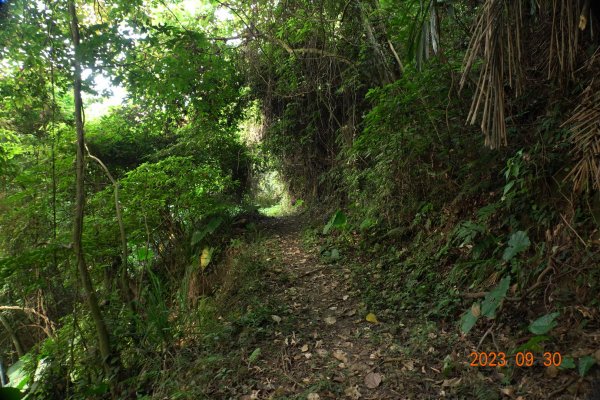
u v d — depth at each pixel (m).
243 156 9.66
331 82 7.42
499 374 2.59
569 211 3.13
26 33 3.95
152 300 4.13
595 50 3.06
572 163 3.21
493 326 3.03
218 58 4.98
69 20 4.05
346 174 7.21
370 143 5.51
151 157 8.26
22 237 5.80
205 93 5.48
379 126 4.99
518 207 3.63
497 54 2.38
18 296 6.36
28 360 5.71
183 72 4.51
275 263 6.04
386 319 3.84
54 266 4.63
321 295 4.74
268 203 14.46
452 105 4.36
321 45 7.27
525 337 2.76
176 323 4.12
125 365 3.90
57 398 4.31
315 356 3.35
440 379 2.75
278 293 4.89
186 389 3.08
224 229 7.69
